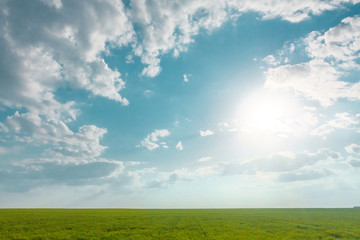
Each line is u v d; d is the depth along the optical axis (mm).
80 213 62188
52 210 74250
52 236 30156
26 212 62312
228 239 29875
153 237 30969
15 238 28734
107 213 64250
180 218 52438
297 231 35812
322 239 30312
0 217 47219
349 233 34312
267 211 76875
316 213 67938
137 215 58781
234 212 72000
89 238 29719
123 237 30703
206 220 48719
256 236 31625
